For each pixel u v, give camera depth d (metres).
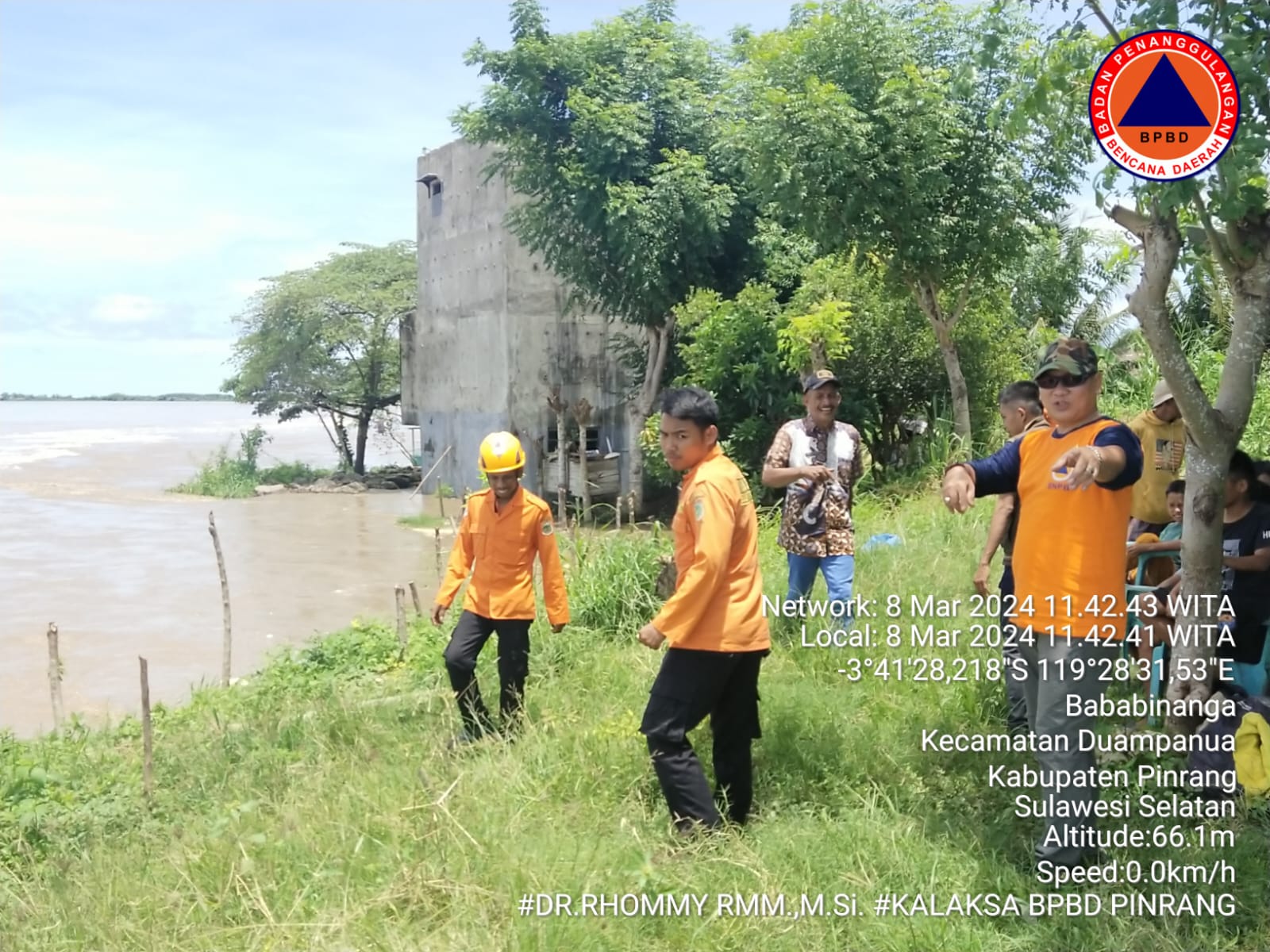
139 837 5.36
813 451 6.88
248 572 17.36
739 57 20.58
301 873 4.44
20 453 55.41
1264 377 11.95
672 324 20.27
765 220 19.64
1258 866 4.02
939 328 14.55
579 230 19.89
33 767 6.25
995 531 5.62
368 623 10.00
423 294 27.80
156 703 9.59
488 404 24.72
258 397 35.22
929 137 13.30
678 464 4.71
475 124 19.52
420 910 4.10
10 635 12.77
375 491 32.00
